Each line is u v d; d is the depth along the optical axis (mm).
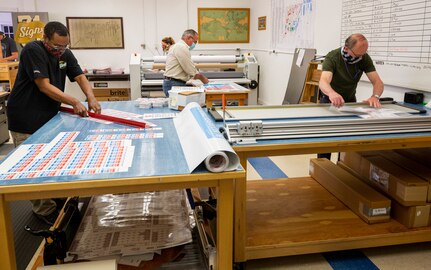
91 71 6727
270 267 2039
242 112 2279
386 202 2145
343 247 2010
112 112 2369
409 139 1824
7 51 6473
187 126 1681
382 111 2277
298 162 3863
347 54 2703
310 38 4688
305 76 4367
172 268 1568
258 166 3744
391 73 3117
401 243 2076
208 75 5238
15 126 2506
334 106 2398
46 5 6738
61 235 1554
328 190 2621
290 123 1865
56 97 2312
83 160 1384
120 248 1645
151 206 2037
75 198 1895
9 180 1198
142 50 7188
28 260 2135
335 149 1792
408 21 2869
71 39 6941
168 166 1329
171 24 7148
